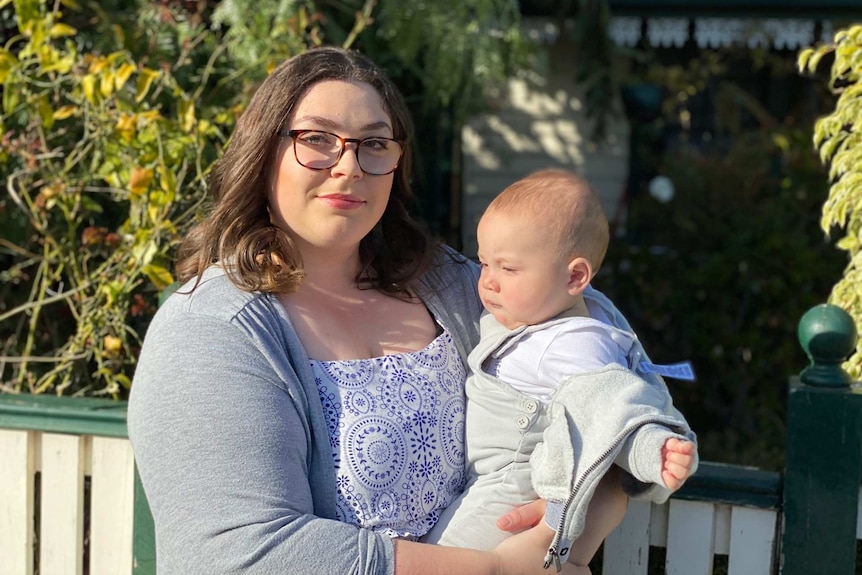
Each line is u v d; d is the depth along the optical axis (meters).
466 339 1.96
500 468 1.77
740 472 2.03
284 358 1.67
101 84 2.94
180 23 3.72
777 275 5.40
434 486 1.77
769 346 5.33
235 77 3.57
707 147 7.57
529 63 5.86
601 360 1.76
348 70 1.82
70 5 3.24
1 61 2.93
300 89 1.76
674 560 2.07
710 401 5.38
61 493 2.25
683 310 5.53
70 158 3.13
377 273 1.96
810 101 7.46
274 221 1.84
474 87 5.43
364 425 1.70
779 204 5.72
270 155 1.78
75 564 2.25
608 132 7.23
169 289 2.12
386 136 1.79
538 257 1.81
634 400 1.63
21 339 3.55
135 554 2.17
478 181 7.36
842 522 1.88
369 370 1.77
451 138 6.96
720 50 7.50
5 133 3.18
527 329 1.84
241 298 1.68
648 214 6.32
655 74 7.33
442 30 4.52
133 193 2.84
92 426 2.20
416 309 1.96
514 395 1.78
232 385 1.58
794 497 1.90
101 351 2.96
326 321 1.82
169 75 3.19
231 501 1.53
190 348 1.61
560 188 1.85
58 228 3.42
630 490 1.75
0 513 2.29
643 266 5.70
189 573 1.53
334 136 1.74
